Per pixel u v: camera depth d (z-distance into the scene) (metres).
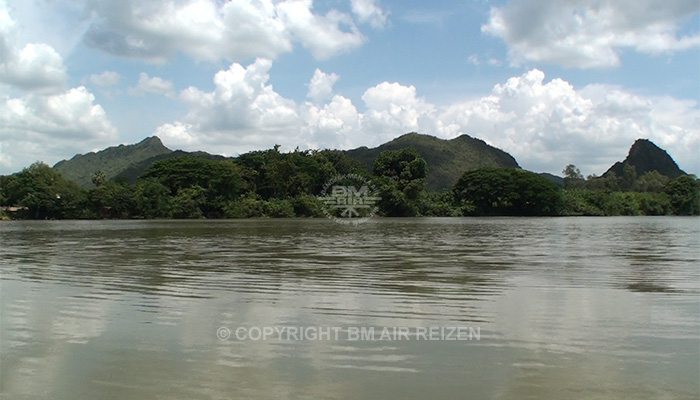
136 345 6.65
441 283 11.59
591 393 5.05
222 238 28.25
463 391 5.11
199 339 6.93
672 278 12.30
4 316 8.27
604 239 27.53
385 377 5.49
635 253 18.83
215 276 12.70
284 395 5.02
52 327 7.57
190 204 74.44
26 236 30.62
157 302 9.40
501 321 7.90
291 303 9.30
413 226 46.00
